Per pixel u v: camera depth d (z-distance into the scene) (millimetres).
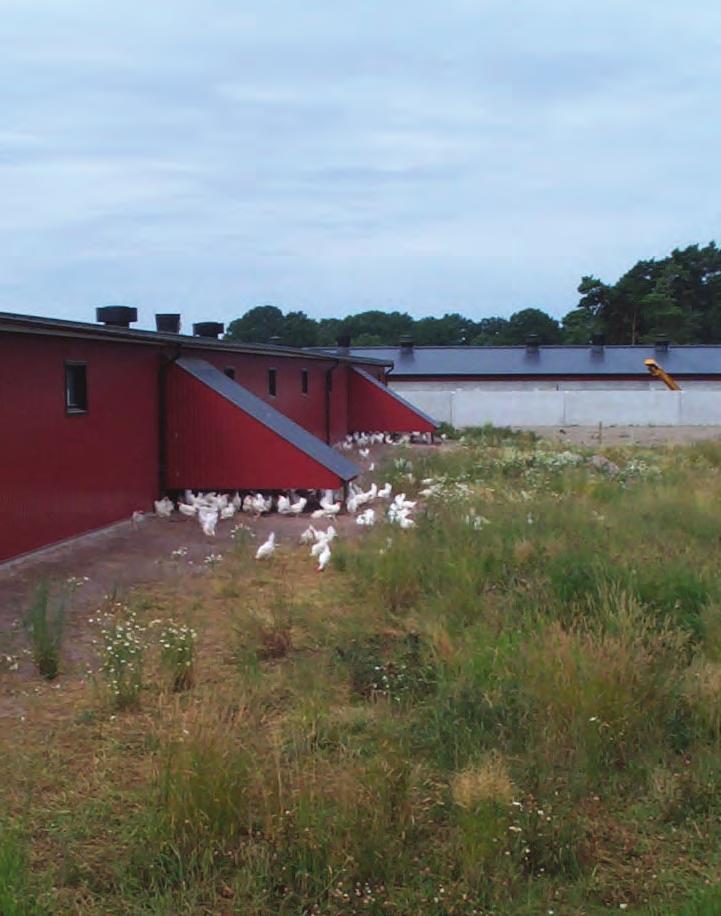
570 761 5160
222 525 13102
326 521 13398
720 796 4848
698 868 4242
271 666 6941
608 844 4457
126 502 13227
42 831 4492
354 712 5930
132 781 5016
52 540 11148
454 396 40812
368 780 4695
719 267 82938
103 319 16203
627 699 5570
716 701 5734
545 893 4000
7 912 3676
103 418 12469
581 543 9719
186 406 14469
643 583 7898
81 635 7727
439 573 8945
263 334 94125
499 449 25109
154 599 8898
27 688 6441
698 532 10930
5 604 8562
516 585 8406
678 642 6605
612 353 46062
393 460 20703
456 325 103188
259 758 5031
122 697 6047
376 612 8266
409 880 4078
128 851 4289
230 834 4340
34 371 10648
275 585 9500
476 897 3955
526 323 88000
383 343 91562
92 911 3859
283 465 14258
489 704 5750
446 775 5062
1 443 10016
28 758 5289
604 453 23672
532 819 4410
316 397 24422
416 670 6523
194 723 5145
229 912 3869
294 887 4039
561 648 6105
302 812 4363
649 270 81750
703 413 40406
